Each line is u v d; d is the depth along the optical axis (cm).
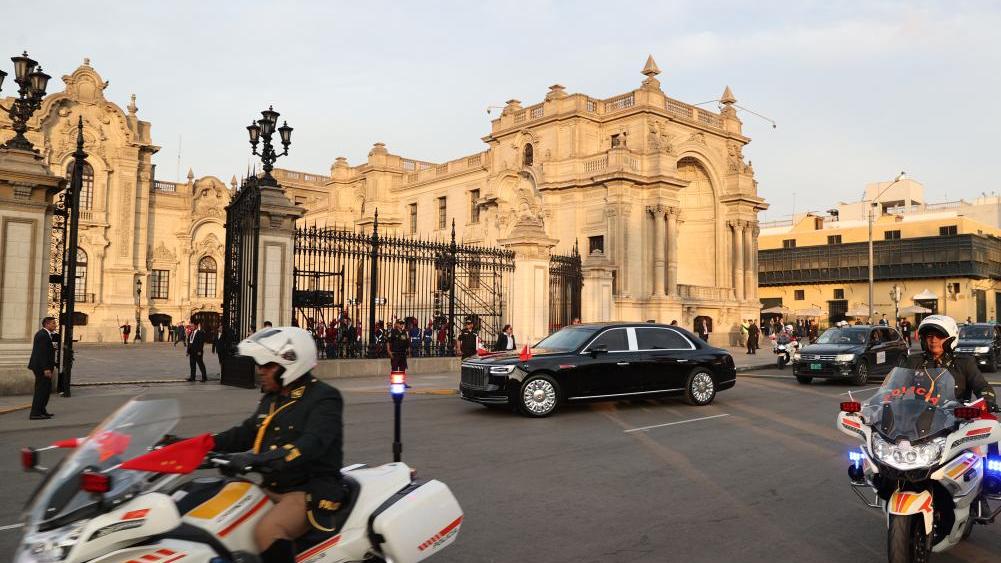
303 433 363
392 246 2059
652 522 621
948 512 500
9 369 1416
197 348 1841
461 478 773
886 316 6003
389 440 998
